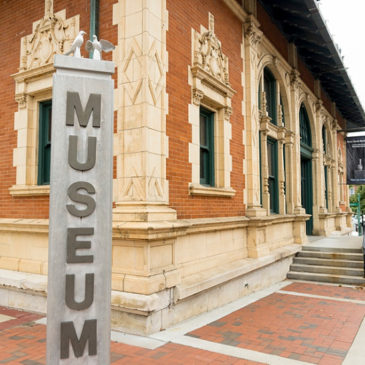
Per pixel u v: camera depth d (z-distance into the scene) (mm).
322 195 16047
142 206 5402
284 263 10297
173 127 6203
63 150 2678
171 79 6219
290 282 9758
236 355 4562
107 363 2699
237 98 8742
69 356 2609
